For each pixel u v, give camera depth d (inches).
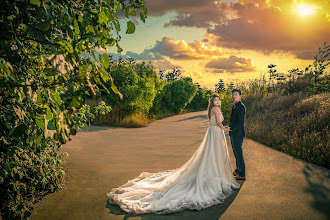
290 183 194.1
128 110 723.4
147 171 240.4
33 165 148.6
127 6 110.1
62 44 75.3
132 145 370.6
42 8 73.3
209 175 181.2
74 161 272.7
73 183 206.5
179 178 185.2
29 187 158.9
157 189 181.3
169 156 299.6
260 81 685.9
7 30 72.4
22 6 73.0
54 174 187.0
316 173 213.9
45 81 98.4
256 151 301.9
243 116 208.5
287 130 357.1
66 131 76.2
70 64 76.6
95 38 85.6
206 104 2588.6
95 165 259.1
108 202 170.7
